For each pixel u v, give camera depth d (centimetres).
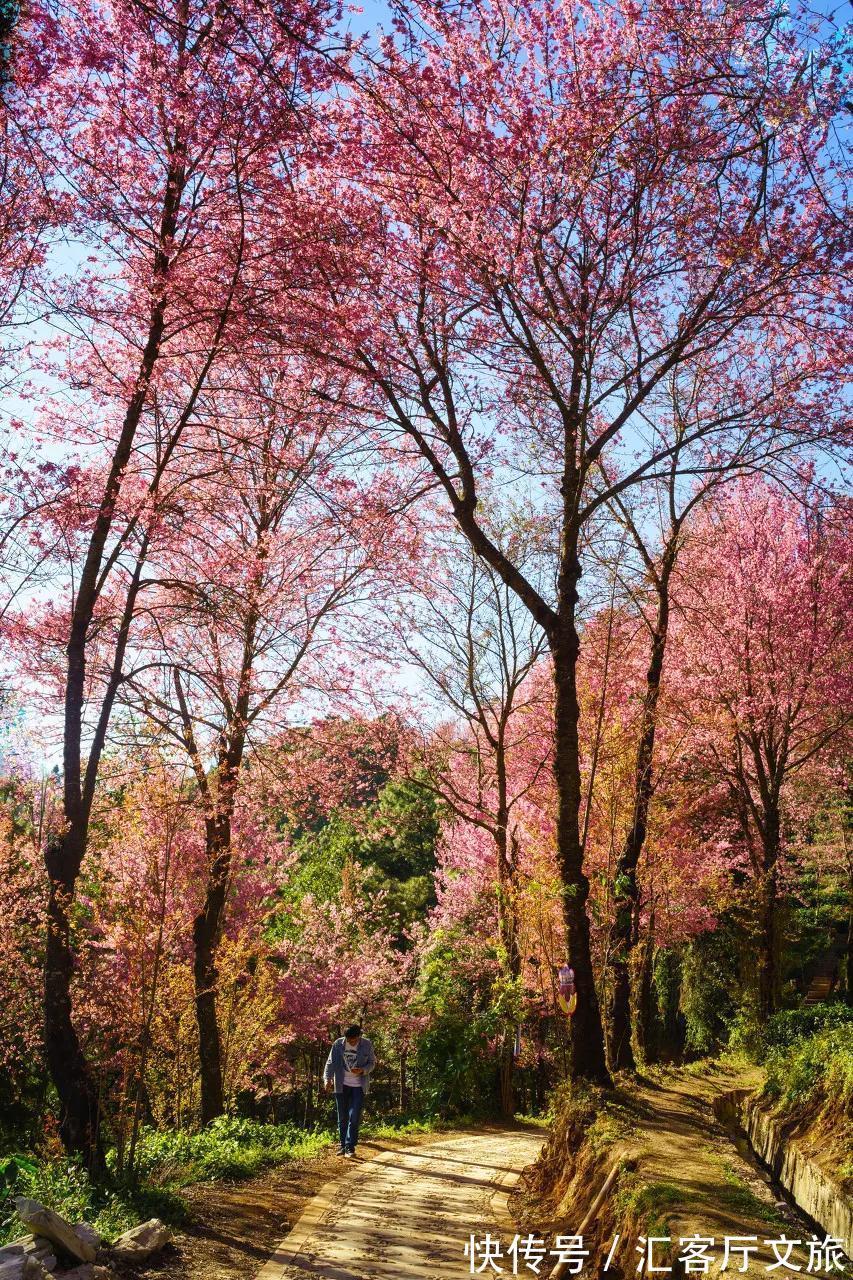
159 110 1034
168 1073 1695
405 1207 951
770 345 1519
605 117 1016
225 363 1383
